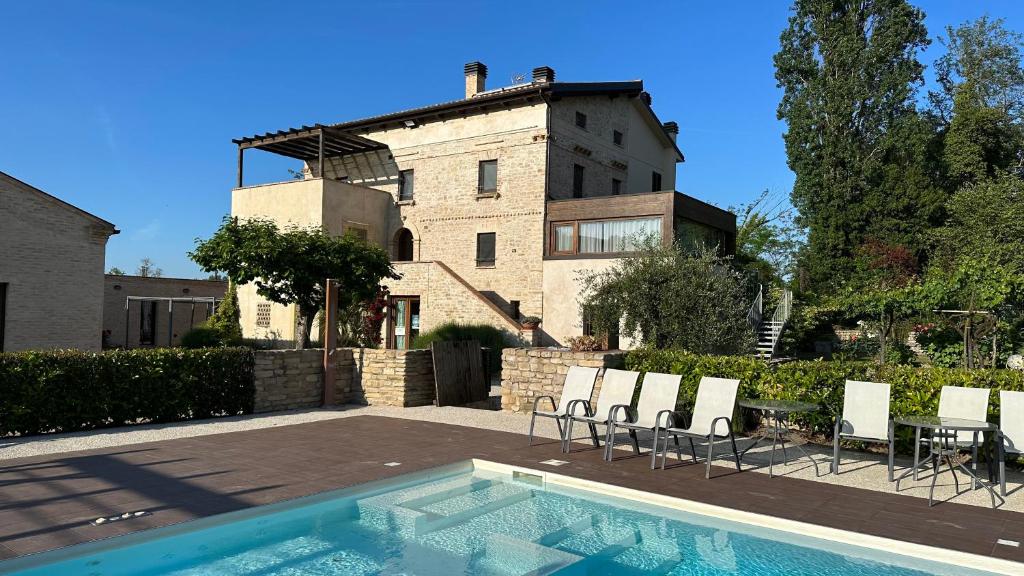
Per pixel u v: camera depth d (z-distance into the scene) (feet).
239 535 17.37
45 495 19.16
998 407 25.48
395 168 84.02
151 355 32.22
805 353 81.76
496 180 75.82
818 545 17.07
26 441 27.12
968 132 104.27
